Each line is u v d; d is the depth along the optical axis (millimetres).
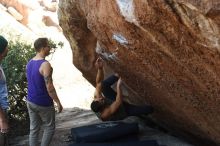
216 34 3084
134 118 7348
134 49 4441
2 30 13711
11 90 7523
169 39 3686
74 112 9148
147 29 3764
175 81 4484
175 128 6277
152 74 4789
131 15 3758
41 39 5582
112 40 4770
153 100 5836
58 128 7586
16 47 8086
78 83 13664
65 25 6715
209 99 4305
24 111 7938
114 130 6051
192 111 4977
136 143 5879
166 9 3311
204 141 5797
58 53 15805
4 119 4496
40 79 5477
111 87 6590
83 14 6008
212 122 4828
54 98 5520
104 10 4344
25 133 7508
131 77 5590
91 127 6223
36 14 19531
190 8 3064
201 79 3996
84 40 6699
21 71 7680
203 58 3576
